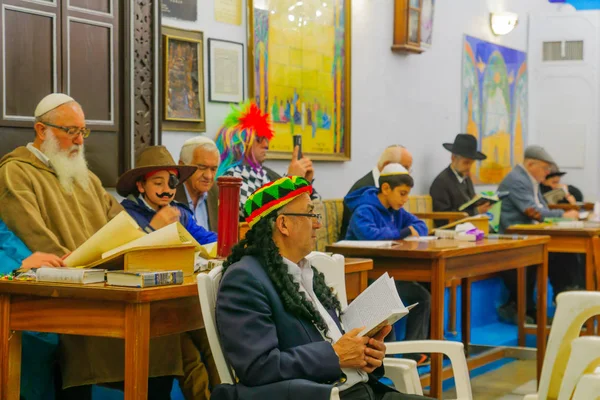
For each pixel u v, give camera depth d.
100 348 3.63
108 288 2.96
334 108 7.48
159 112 5.45
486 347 6.69
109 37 5.11
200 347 4.15
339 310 3.17
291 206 3.00
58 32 4.82
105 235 3.27
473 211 8.22
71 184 4.17
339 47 7.54
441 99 9.26
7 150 4.56
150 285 2.98
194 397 4.03
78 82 4.93
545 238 5.95
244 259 2.92
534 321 8.01
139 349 2.92
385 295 3.07
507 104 10.82
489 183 10.38
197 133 6.01
